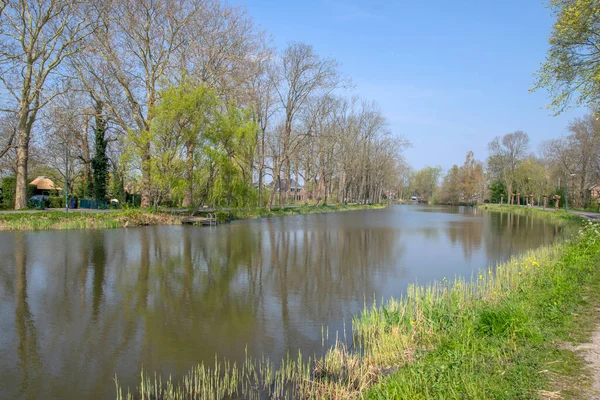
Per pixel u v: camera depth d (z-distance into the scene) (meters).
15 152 40.47
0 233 20.41
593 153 46.81
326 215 45.12
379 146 72.56
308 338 7.58
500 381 4.43
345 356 6.59
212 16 31.22
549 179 63.88
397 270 13.96
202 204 30.09
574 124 52.22
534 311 6.73
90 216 25.16
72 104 33.94
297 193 108.12
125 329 7.98
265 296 10.48
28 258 14.36
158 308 9.33
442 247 19.92
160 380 5.95
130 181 27.61
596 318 6.37
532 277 9.77
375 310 8.24
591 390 4.10
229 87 31.73
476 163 103.19
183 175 28.06
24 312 8.88
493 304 7.74
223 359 6.67
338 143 56.44
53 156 43.78
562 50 15.03
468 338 5.92
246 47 33.31
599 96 14.99
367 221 36.88
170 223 26.94
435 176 123.38
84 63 28.78
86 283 11.33
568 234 26.08
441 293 10.01
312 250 18.17
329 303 9.88
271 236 22.80
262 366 6.37
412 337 6.78
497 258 16.66
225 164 29.05
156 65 29.97
